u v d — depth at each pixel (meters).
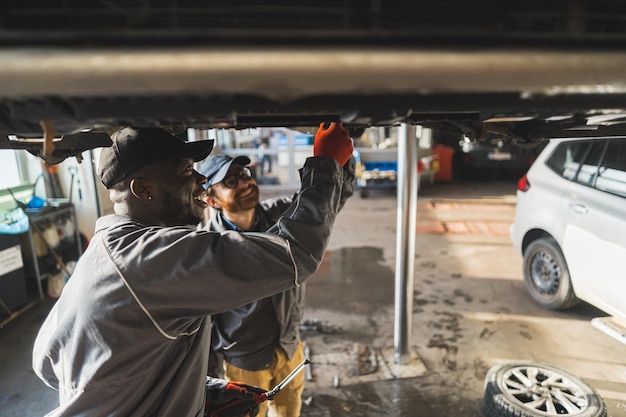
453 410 2.45
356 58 0.41
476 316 3.53
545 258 3.51
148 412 0.95
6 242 3.61
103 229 0.97
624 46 0.46
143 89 0.41
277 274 0.87
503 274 4.46
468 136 0.83
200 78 0.40
